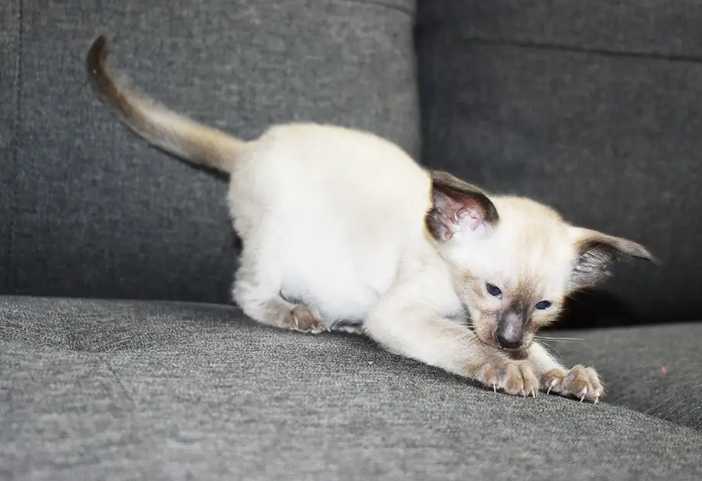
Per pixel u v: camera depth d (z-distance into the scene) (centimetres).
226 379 48
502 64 76
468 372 56
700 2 77
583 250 61
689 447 49
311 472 42
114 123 69
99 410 44
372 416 46
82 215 69
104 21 69
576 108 77
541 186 76
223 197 71
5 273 67
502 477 44
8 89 67
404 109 75
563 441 47
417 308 60
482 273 60
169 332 56
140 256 70
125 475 41
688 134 77
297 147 67
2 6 67
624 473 45
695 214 77
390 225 64
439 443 45
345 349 57
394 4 75
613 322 77
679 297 77
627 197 77
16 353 48
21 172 67
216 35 71
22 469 41
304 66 72
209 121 71
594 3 76
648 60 77
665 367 63
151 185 70
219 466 42
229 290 71
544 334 70
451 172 76
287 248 66
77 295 69
